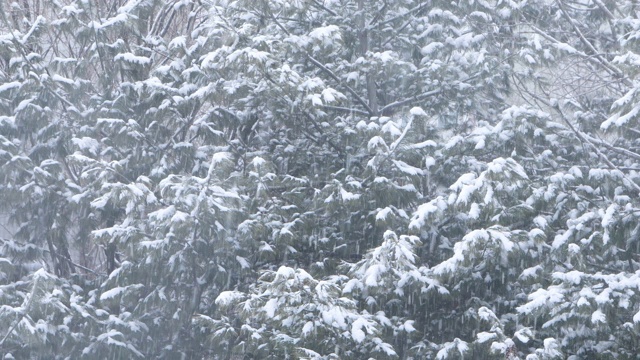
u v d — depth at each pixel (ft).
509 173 36.88
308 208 46.16
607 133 38.29
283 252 45.16
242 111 49.01
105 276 53.26
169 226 42.01
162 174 47.29
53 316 44.37
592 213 39.14
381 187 42.73
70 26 48.03
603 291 35.63
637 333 34.30
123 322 46.42
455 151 42.98
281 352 39.45
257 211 44.37
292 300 36.29
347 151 47.52
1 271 48.16
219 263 45.70
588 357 39.01
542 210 41.29
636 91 37.06
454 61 49.42
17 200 47.83
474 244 36.70
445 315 43.60
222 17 43.11
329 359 37.04
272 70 42.06
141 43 56.49
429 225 39.29
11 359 43.93
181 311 46.50
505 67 47.85
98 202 41.50
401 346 43.73
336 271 44.68
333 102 43.27
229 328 40.88
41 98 48.24
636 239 39.40
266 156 48.16
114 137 47.14
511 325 42.27
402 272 38.52
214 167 41.42
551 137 44.27
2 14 49.34
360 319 37.37
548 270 39.83
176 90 47.29
